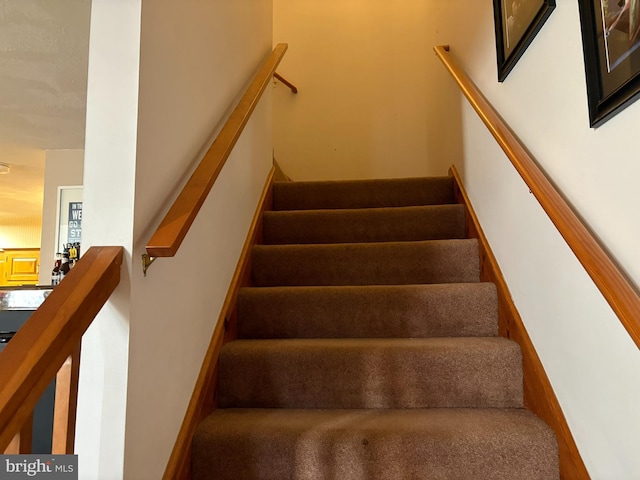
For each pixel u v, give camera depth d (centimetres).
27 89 236
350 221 237
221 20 168
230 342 168
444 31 285
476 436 125
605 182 103
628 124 94
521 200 153
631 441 95
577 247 100
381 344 159
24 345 73
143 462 104
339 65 365
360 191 265
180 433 125
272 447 127
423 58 355
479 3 202
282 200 268
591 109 104
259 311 182
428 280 203
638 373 92
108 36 105
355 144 355
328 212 238
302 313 181
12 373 68
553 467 123
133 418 100
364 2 370
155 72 112
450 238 230
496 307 175
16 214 541
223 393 155
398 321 178
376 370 152
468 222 220
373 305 179
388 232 234
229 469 128
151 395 109
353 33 367
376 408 151
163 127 117
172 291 122
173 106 123
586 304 111
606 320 103
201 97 146
